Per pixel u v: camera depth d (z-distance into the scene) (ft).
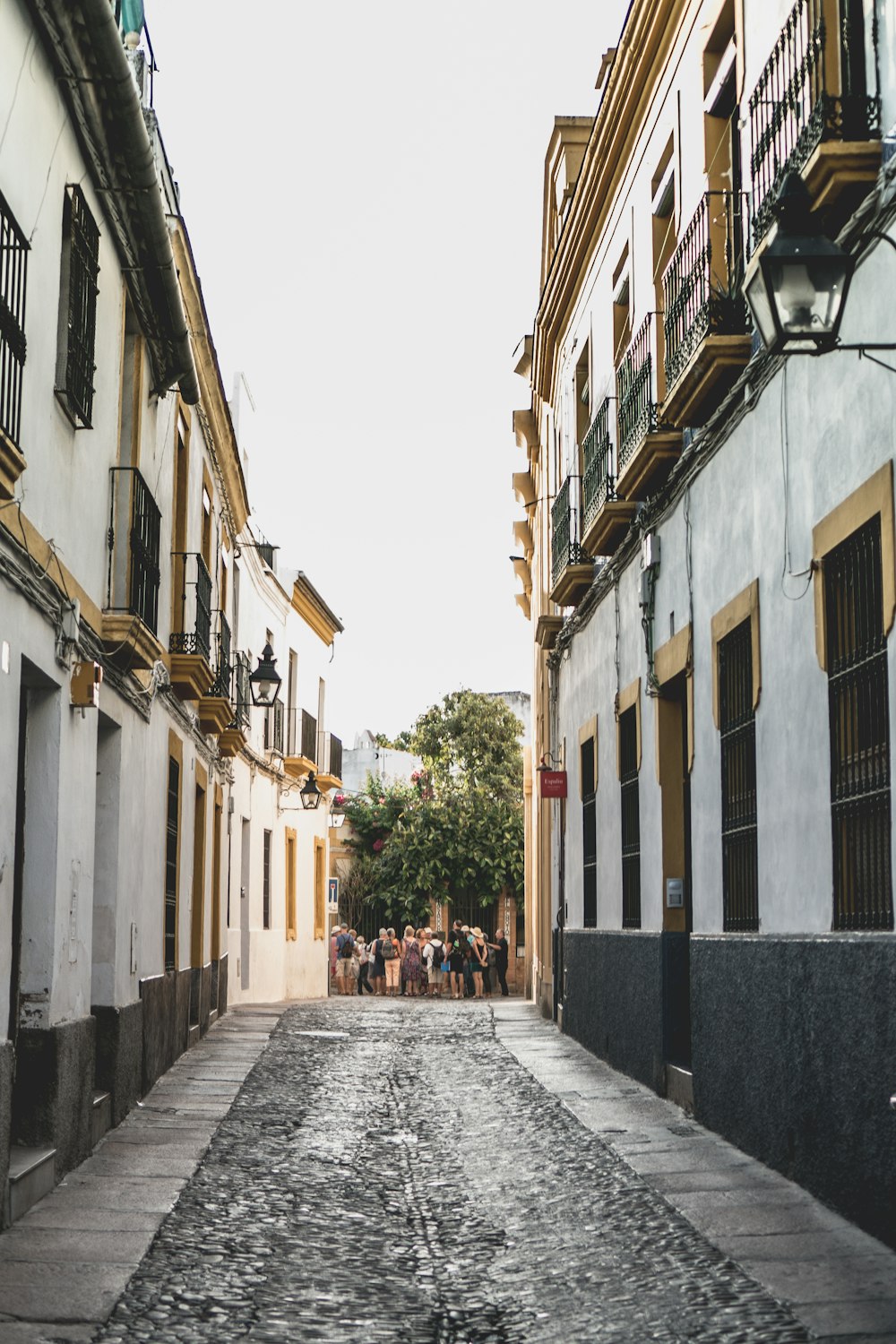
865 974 24.81
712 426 36.24
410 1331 19.62
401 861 136.77
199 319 55.67
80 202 31.17
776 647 31.27
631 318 50.78
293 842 106.73
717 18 37.93
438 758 178.19
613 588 52.90
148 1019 43.32
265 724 95.66
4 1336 18.81
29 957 29.40
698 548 39.04
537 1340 19.15
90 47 29.22
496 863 135.54
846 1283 21.26
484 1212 27.35
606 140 52.16
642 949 46.24
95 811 34.24
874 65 25.38
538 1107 40.81
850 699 26.71
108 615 36.17
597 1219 26.25
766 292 22.16
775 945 30.32
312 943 112.27
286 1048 57.88
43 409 28.81
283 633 104.01
